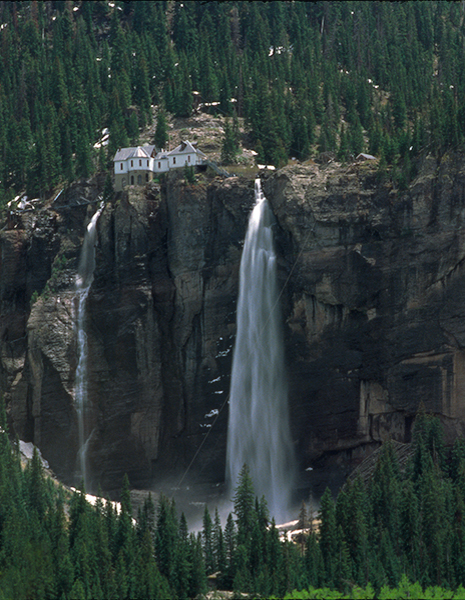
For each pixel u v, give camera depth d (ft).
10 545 597.11
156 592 563.07
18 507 640.58
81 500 637.71
